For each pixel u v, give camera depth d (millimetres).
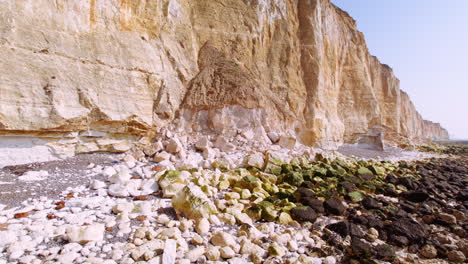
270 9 17859
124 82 9414
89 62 8555
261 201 5957
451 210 6508
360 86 26078
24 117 6812
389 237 4953
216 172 7805
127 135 9695
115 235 4008
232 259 3699
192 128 11625
